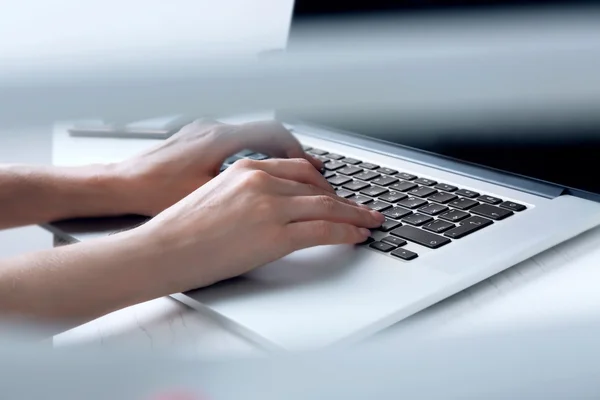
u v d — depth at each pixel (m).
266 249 0.55
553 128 0.67
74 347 0.47
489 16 0.69
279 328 0.48
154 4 1.39
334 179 0.76
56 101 0.96
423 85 0.75
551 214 0.63
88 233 0.67
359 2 0.80
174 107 0.93
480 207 0.66
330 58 0.83
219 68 0.90
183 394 0.41
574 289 0.53
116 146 0.89
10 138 0.96
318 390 0.41
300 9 0.86
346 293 0.52
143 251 0.54
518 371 0.43
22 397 0.38
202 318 0.52
